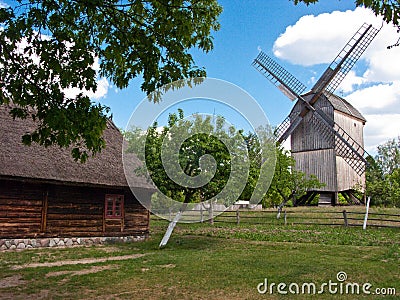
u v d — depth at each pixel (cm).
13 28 671
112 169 1655
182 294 745
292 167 2966
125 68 823
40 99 730
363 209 2559
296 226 2069
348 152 3036
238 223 2255
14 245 1394
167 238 1477
